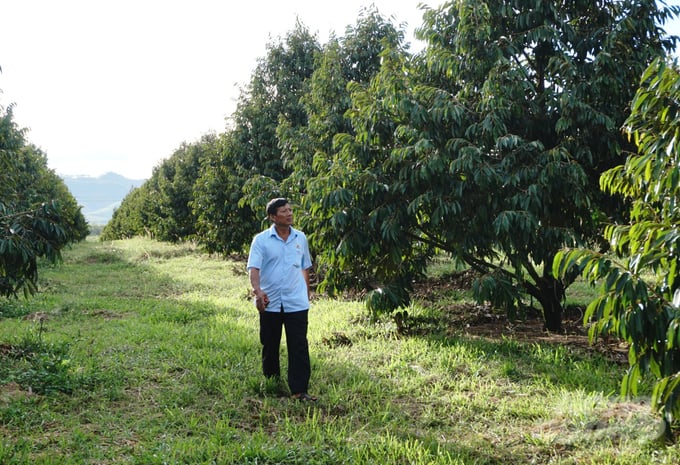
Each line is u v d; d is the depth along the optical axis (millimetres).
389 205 7320
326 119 11922
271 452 4074
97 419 4754
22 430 4438
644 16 7316
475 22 7461
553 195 7105
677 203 4016
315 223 7906
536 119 7523
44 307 10727
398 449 4246
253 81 15914
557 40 7211
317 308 10523
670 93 3742
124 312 10461
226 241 17141
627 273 3592
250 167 16125
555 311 8258
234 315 10094
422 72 8344
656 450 4043
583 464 4000
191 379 5891
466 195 7043
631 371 3754
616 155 7188
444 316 9273
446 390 5762
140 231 44469
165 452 4082
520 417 4977
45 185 23859
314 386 5762
